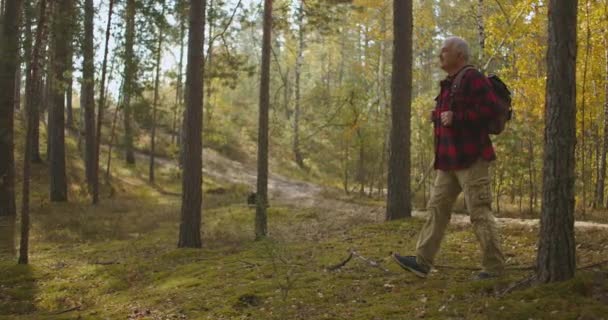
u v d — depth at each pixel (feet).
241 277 21.56
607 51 43.47
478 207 15.24
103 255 32.71
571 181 13.89
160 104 87.40
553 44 13.80
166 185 87.04
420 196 63.62
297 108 109.81
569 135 13.80
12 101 49.67
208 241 36.68
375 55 93.50
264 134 36.99
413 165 63.57
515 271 16.69
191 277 23.29
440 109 15.30
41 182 72.84
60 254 33.63
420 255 16.42
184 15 61.16
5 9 47.06
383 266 20.47
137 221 48.21
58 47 53.16
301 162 111.75
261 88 37.60
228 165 108.06
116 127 114.52
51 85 56.65
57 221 47.98
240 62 42.70
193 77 33.04
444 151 15.21
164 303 19.53
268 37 38.04
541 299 13.11
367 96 73.10
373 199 69.15
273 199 68.33
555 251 13.93
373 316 14.38
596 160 51.52
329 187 89.97
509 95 14.83
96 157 62.44
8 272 27.55
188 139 33.09
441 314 13.67
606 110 47.65
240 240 36.42
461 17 86.69
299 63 110.42
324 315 15.10
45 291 24.27
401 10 34.78
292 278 19.88
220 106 104.63
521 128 45.78
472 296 14.80
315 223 43.52
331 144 76.38
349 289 17.58
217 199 69.51
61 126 63.31
